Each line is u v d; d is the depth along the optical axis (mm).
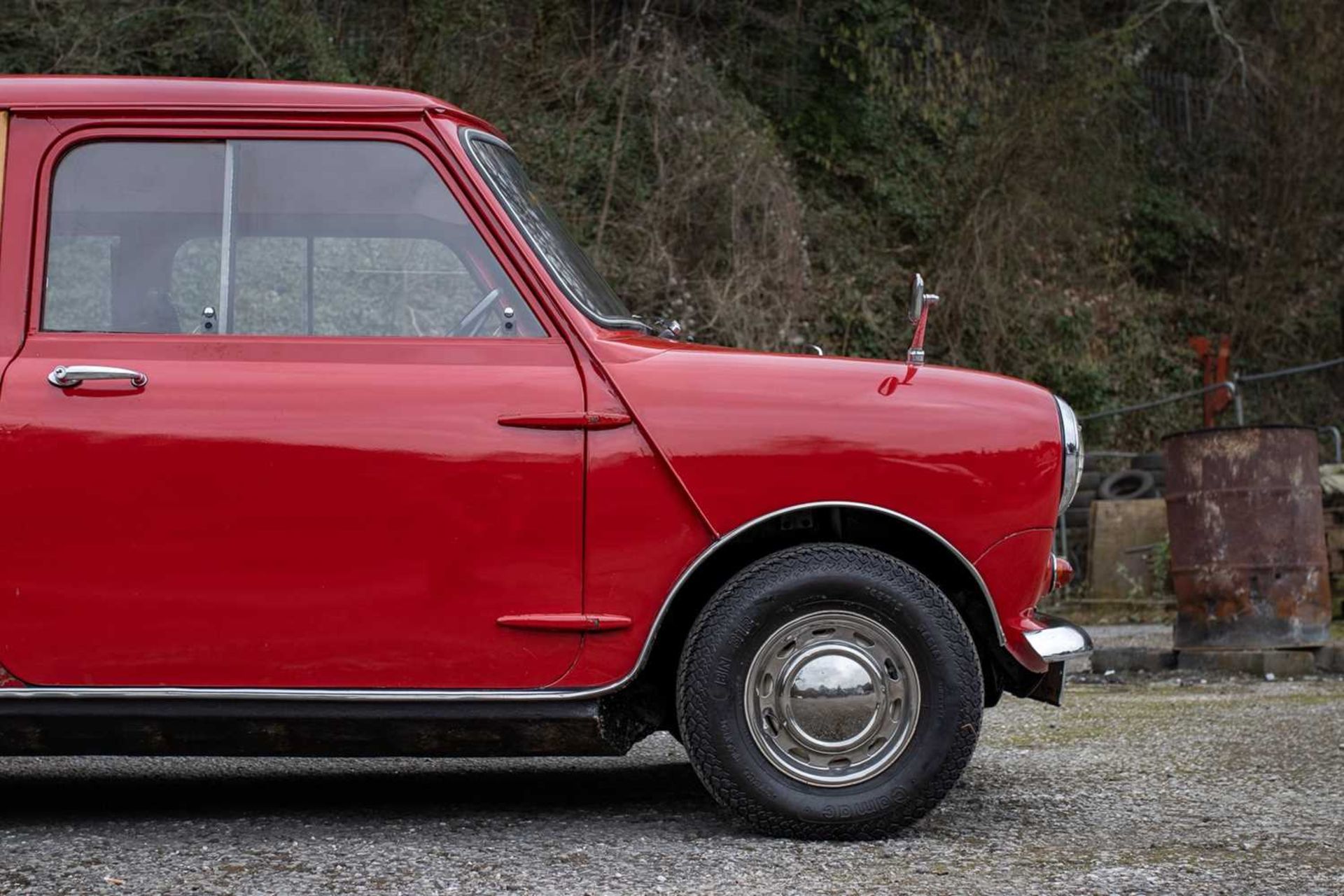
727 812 4285
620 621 3818
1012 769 5047
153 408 3822
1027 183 18984
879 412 3891
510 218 4023
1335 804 4383
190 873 3580
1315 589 8141
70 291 3947
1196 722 6133
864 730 3848
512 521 3818
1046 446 3941
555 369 3908
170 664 3793
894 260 19109
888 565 3873
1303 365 22594
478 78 14680
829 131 19891
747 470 3834
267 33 13609
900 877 3508
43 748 3836
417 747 3863
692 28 18969
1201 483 8211
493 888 3418
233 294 3973
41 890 3420
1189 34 23672
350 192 4027
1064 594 12922
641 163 15227
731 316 14453
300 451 3809
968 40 20734
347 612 3801
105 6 13031
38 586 3775
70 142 3998
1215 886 3439
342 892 3396
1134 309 21500
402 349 3934
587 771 5160
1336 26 22391
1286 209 22469
